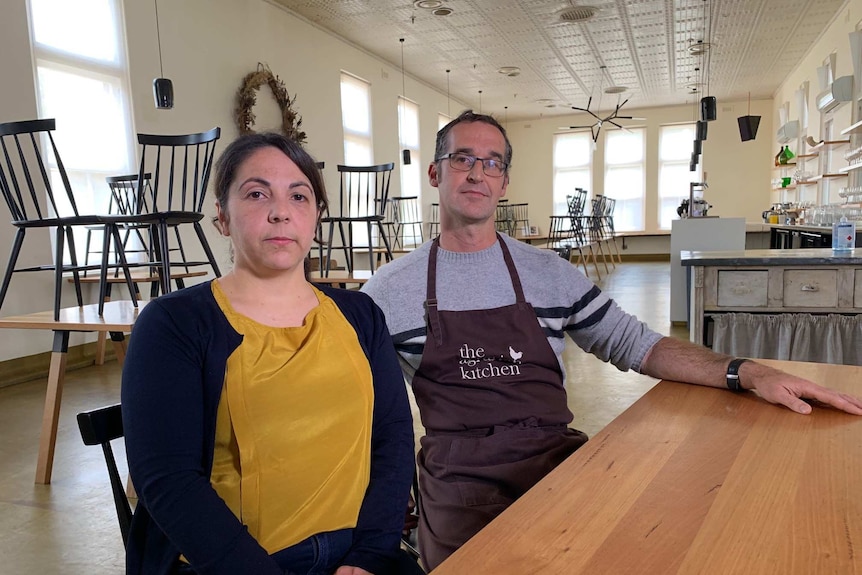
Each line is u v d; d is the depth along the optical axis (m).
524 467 1.20
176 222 2.95
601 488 0.73
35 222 2.59
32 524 2.03
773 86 10.73
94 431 0.95
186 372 0.90
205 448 0.91
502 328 1.33
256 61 6.27
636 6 6.62
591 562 0.57
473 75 9.81
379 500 1.02
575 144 13.27
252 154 1.01
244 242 0.99
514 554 0.59
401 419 1.11
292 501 0.94
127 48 4.80
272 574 0.84
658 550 0.58
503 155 1.40
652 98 11.70
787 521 0.63
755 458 0.80
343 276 3.99
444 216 1.42
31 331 4.09
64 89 4.40
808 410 0.99
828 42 7.39
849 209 5.92
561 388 1.39
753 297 2.54
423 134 10.33
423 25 7.30
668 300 6.53
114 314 2.59
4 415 3.29
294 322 1.02
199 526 0.83
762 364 1.23
